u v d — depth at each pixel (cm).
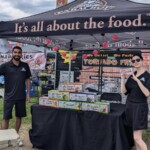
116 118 393
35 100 928
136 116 372
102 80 833
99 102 422
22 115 489
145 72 379
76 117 420
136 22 317
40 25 368
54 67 978
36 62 1039
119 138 389
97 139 406
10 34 388
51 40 632
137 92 375
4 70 475
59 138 436
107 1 388
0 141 358
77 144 418
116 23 327
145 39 594
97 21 336
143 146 374
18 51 474
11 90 476
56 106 437
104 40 621
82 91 440
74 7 387
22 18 398
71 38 625
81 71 894
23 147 477
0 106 879
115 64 825
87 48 709
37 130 457
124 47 664
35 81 1059
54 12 392
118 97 539
